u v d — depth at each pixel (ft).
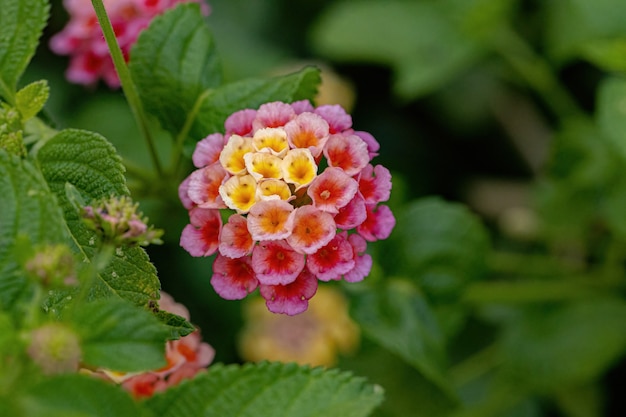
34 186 1.06
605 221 1.49
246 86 1.22
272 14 1.73
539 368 1.46
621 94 1.35
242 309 1.52
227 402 1.08
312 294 1.12
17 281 1.05
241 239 1.12
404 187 1.38
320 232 1.11
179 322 1.12
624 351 1.45
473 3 1.59
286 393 1.08
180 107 1.24
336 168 1.11
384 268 1.36
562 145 1.49
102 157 1.13
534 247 1.60
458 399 1.32
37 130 1.22
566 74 1.66
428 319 1.35
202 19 1.24
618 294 1.48
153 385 1.18
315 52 1.73
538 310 1.47
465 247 1.36
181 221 1.32
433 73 1.58
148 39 1.23
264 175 1.12
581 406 1.48
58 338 1.02
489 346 1.52
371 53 1.64
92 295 1.11
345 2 1.69
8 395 1.01
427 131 1.73
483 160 1.73
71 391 1.01
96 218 1.06
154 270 1.11
